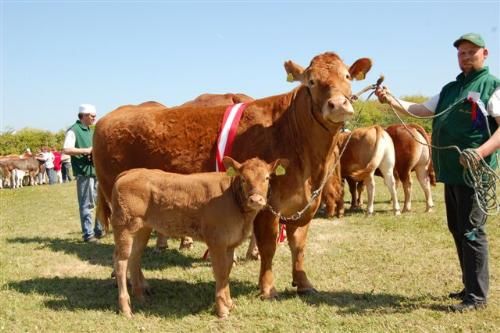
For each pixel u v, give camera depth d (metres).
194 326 4.51
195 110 5.62
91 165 8.53
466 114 4.52
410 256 6.82
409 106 5.36
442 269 6.15
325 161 5.09
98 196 6.00
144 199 4.71
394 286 5.56
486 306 4.66
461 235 4.69
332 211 10.14
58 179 27.14
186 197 4.65
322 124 4.85
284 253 7.21
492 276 5.72
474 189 4.32
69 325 4.55
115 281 5.96
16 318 4.73
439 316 4.56
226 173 4.54
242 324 4.53
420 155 10.56
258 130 5.25
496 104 4.43
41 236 9.27
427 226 8.85
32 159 25.20
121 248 4.76
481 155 4.25
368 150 10.17
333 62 4.77
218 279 4.68
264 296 5.18
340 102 4.36
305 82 4.84
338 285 5.67
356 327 4.38
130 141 5.64
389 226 8.98
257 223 5.09
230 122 5.33
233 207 4.58
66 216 12.11
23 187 23.98
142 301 5.20
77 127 8.39
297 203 5.09
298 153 5.04
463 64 4.61
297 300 5.11
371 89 5.12
